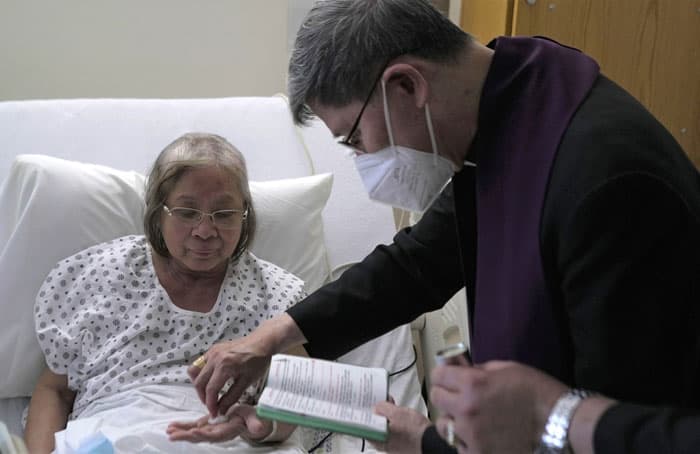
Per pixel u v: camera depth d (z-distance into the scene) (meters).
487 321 0.97
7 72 2.43
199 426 1.34
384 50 0.98
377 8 0.99
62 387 1.66
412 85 0.99
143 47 2.50
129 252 1.71
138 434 1.39
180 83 2.57
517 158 0.94
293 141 2.24
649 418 0.71
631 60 2.03
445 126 1.02
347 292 1.34
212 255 1.62
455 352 0.80
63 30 2.42
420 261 1.34
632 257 0.80
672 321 0.81
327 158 2.25
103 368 1.60
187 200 1.59
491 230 0.96
